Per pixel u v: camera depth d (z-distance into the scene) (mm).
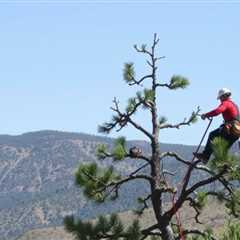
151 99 26609
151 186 26281
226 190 25234
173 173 26359
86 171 25609
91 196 25609
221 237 25484
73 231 25234
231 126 23875
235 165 23312
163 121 26938
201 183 25062
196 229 26594
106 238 25328
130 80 27016
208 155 24531
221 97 24531
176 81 26984
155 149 26469
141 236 26375
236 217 25141
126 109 26641
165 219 26281
